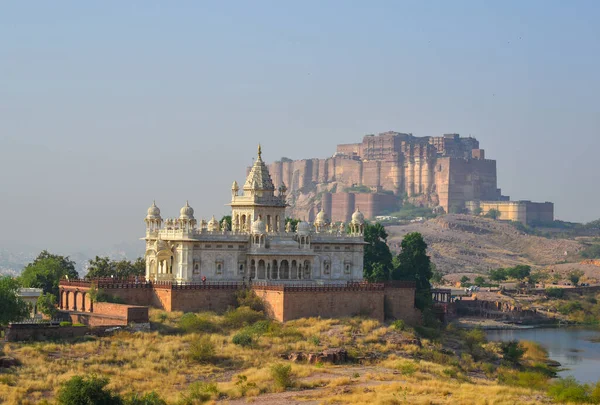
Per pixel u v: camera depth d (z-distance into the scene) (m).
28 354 179.00
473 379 193.25
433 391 165.38
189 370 180.88
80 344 188.75
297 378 178.62
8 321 195.12
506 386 184.25
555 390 172.88
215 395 162.00
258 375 176.38
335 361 196.25
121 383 167.12
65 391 148.50
